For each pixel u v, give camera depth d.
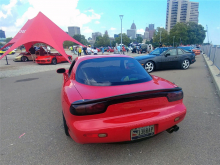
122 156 2.30
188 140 2.61
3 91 6.13
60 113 3.91
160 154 2.31
